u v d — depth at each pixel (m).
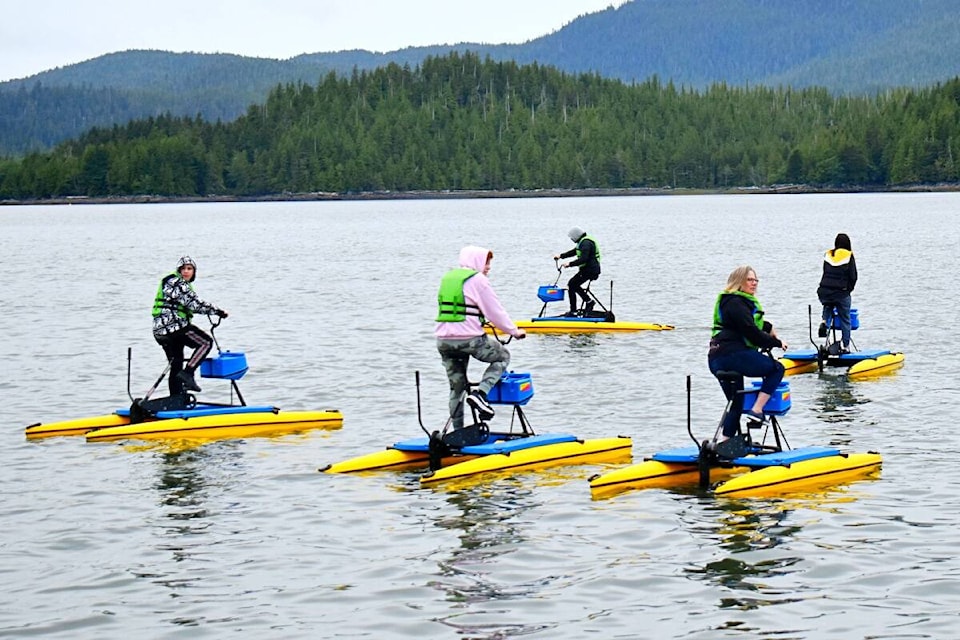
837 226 97.69
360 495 15.70
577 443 17.58
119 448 18.50
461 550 13.46
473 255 17.42
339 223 130.62
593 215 146.50
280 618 11.59
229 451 18.25
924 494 15.27
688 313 35.88
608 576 12.59
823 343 28.39
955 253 59.78
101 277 53.66
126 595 12.21
